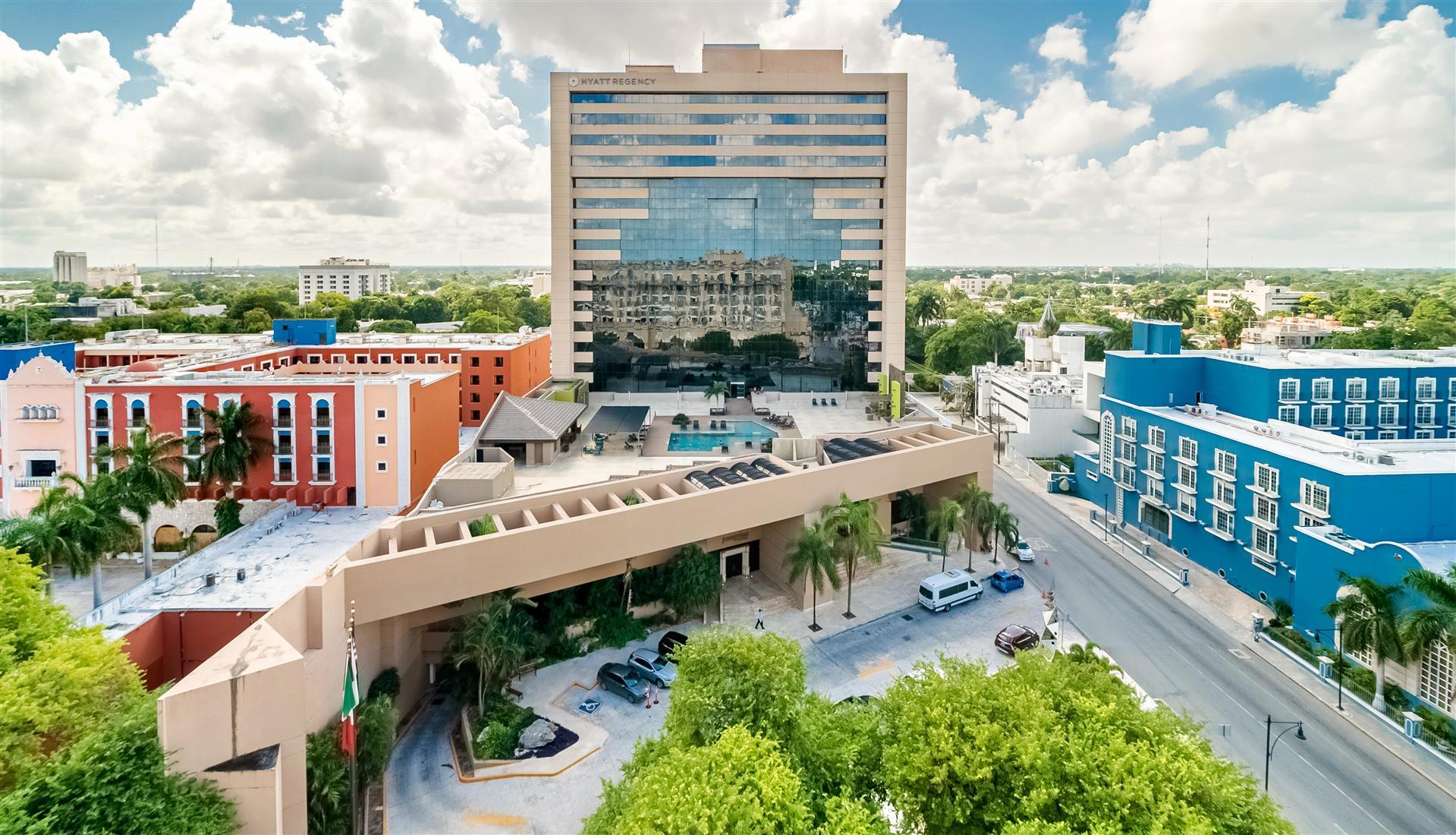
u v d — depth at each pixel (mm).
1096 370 96188
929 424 73688
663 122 109188
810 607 55781
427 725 42625
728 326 112062
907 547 67312
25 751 27609
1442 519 47406
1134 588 59594
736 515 54094
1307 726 40719
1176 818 24344
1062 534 72625
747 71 108938
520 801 35500
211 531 60156
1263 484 55125
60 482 51406
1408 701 41406
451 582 42812
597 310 111625
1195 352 77750
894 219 110000
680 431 92500
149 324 160375
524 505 49906
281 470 59969
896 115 108875
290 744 27469
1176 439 66125
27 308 156000
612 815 28203
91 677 30594
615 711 42688
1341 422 65875
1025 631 49719
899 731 29953
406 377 66125
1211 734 40062
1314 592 48219
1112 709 28547
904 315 111438
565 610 49094
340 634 38469
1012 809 26359
